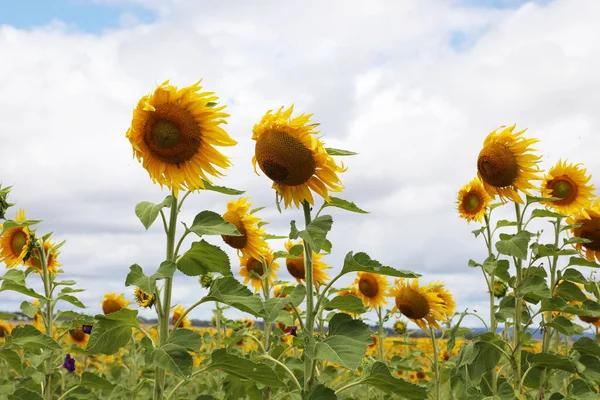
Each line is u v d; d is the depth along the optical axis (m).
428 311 8.23
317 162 4.57
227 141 4.80
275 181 4.73
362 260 4.41
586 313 6.58
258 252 6.73
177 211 4.69
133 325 4.39
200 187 4.84
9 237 7.26
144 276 4.30
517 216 7.24
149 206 4.54
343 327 4.21
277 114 4.68
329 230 4.21
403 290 8.34
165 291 4.52
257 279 8.66
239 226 6.57
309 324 4.41
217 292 4.46
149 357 4.16
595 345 6.57
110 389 6.78
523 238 6.49
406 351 12.95
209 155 4.81
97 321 4.32
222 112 4.80
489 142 7.38
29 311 7.21
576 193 8.23
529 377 7.30
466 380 6.84
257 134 4.75
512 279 6.95
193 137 4.75
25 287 6.44
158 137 4.68
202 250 4.68
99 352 4.35
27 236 7.17
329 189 4.70
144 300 7.83
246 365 4.37
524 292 6.65
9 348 5.74
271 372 4.45
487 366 6.68
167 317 4.49
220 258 4.71
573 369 6.57
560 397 6.70
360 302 4.56
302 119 4.60
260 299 4.46
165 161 4.80
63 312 7.58
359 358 3.86
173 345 4.22
